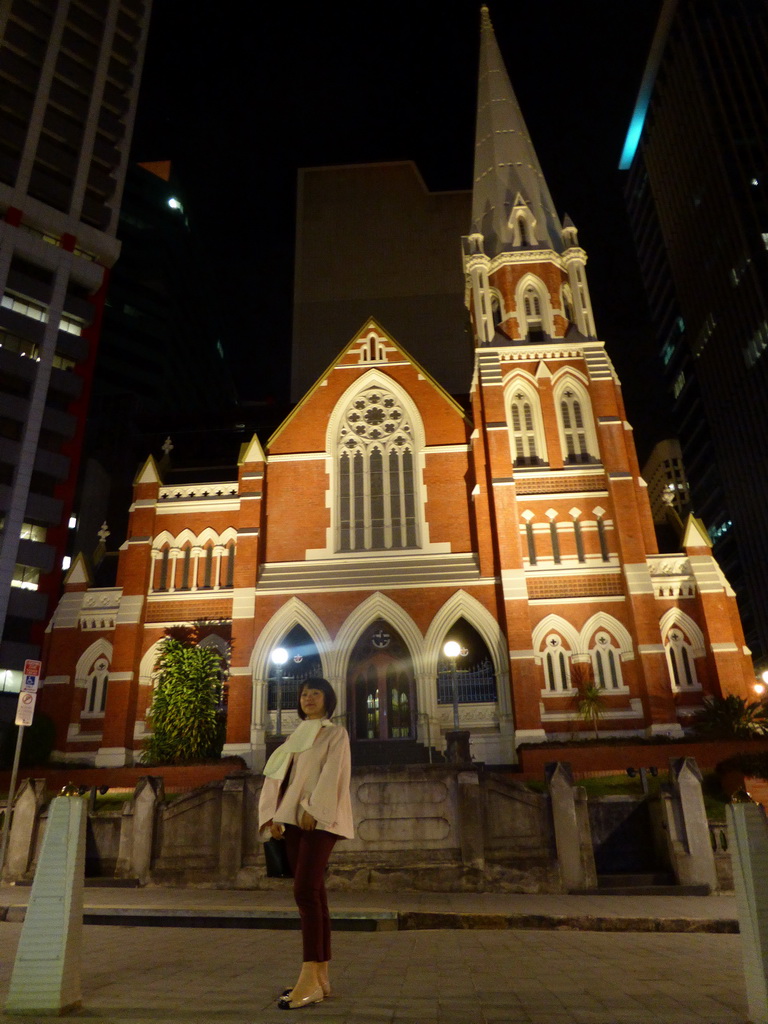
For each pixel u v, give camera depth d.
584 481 46.03
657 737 38.09
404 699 43.84
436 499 47.06
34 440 71.56
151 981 8.33
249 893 20.61
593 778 34.84
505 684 42.00
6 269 74.50
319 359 99.69
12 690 65.19
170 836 23.05
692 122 125.38
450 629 47.25
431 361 99.31
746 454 106.25
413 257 104.69
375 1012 6.71
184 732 40.03
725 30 126.50
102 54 89.00
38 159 80.44
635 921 15.77
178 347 114.62
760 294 106.38
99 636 45.41
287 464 48.75
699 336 121.44
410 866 21.62
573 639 42.75
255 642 43.38
